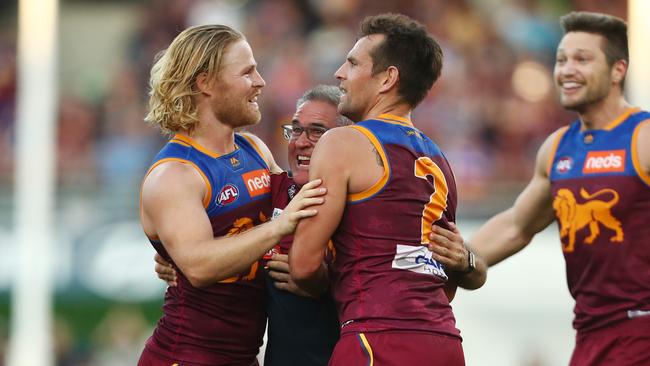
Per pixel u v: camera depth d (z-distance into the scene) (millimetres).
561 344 38406
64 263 41312
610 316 19484
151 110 16922
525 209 21516
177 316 17047
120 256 41156
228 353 17094
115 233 41438
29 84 44812
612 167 19594
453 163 48188
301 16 54875
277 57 52500
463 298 39031
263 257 17344
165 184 16141
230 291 16906
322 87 17953
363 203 15617
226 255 15648
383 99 16375
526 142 49750
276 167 18391
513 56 52844
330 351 17500
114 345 41031
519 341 38469
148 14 55938
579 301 20078
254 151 17797
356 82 16406
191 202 16078
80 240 41562
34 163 43750
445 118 49469
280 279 17109
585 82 19922
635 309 19250
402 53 16266
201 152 16672
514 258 38781
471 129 49562
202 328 16906
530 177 48312
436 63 16625
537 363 38219
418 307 15312
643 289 19250
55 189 43719
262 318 17547
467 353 38688
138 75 53812
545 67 52844
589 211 19703
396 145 15852
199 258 15703
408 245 15586
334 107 17641
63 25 59594
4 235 42250
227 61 16703
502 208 41938
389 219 15555
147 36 55031
